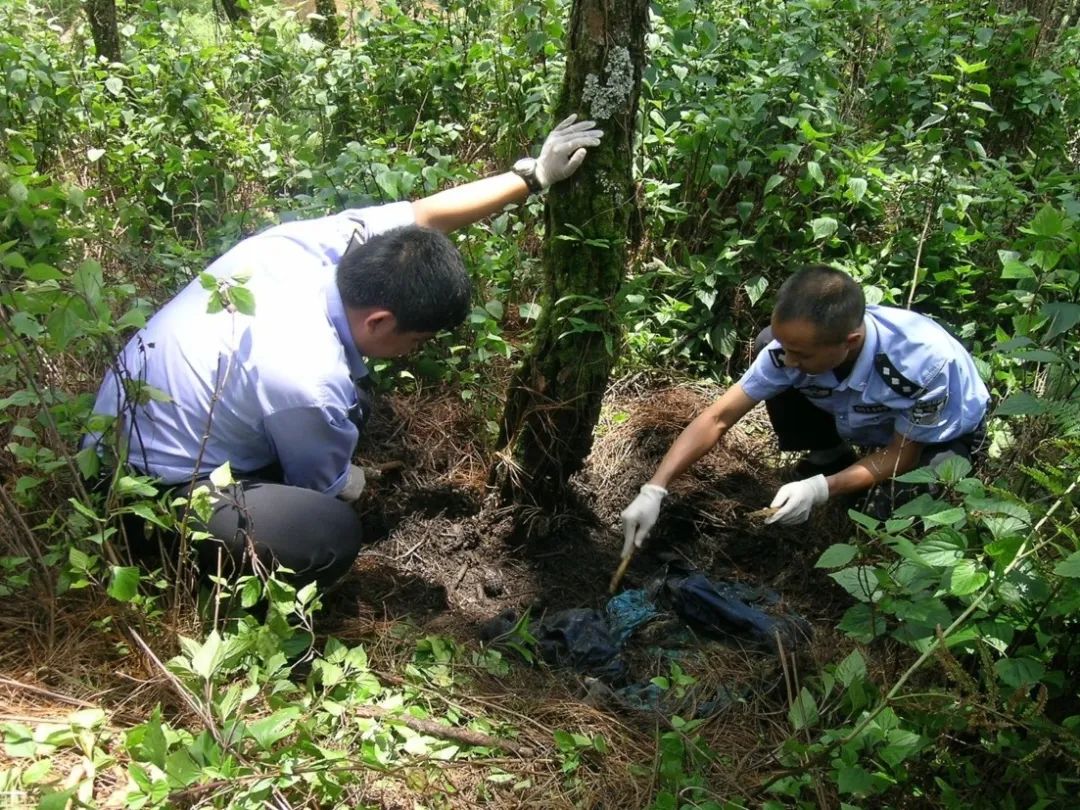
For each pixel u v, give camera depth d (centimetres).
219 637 228
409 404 359
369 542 318
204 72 512
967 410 290
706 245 411
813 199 407
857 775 180
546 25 439
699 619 292
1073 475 215
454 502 331
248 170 434
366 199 364
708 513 339
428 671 256
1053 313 251
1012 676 181
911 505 204
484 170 464
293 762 201
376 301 244
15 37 453
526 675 267
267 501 243
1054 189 408
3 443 274
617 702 257
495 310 342
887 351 287
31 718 207
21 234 287
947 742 202
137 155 412
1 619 233
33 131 430
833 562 198
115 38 536
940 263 399
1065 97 539
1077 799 184
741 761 234
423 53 496
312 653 236
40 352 272
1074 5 777
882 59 493
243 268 260
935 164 403
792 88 415
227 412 243
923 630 195
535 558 322
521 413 316
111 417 229
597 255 294
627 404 381
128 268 355
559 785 223
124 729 211
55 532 228
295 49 559
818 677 258
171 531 246
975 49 488
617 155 286
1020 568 190
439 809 209
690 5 402
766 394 304
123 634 229
